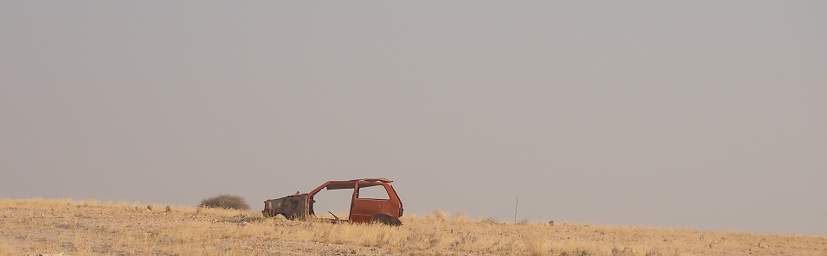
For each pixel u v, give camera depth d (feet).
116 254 136.46
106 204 247.09
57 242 150.61
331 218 219.20
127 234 164.25
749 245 218.79
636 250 171.73
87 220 194.08
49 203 242.17
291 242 162.61
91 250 139.95
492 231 216.95
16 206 229.86
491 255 157.79
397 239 169.07
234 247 150.71
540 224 251.80
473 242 172.55
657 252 175.63
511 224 247.09
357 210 202.49
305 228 185.78
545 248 165.48
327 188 207.82
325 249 154.92
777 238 241.14
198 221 201.57
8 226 174.50
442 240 170.71
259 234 170.50
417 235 180.24
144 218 205.87
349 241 165.48
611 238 218.18
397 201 202.49
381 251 154.92
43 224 180.75
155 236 160.56
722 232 251.80
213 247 149.18
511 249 166.91
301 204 207.41
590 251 167.94
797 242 232.94
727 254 193.36
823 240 242.99
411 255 151.53
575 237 214.69
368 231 175.01
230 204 298.56
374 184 204.23
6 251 129.70
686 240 222.89
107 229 173.47
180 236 159.53
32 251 134.82
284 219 207.82
